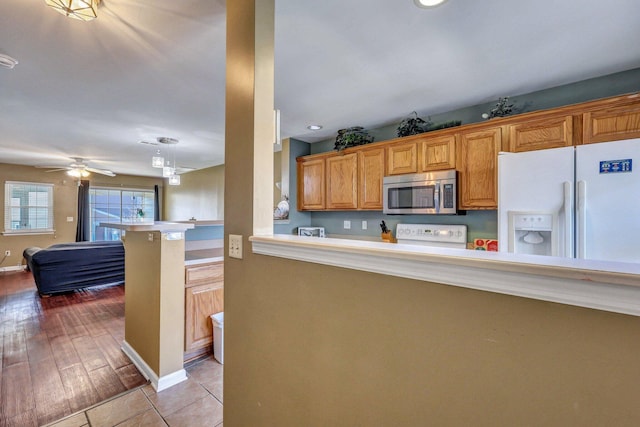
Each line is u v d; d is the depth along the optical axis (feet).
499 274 2.17
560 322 1.97
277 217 13.78
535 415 2.08
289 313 3.80
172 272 7.23
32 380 7.25
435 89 8.27
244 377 4.56
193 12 5.08
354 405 3.12
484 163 8.59
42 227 23.02
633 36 5.74
